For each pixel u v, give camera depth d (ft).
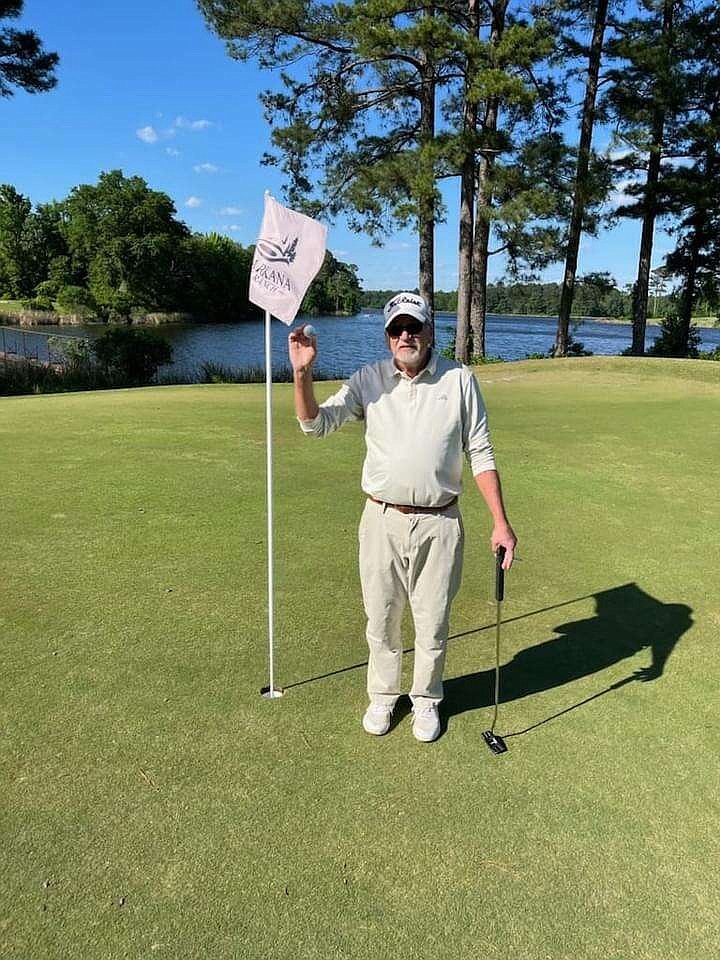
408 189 65.16
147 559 14.87
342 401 9.11
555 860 7.41
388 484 8.75
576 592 14.10
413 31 57.52
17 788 8.16
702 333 195.72
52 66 63.05
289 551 15.48
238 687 10.30
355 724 9.55
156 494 19.34
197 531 16.60
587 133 78.38
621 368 50.98
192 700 9.95
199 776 8.46
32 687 10.12
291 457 23.91
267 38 69.41
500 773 8.69
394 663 9.51
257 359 106.22
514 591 14.11
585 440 27.73
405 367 8.63
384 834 7.68
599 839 7.70
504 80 58.29
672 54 73.05
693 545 16.69
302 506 18.65
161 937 6.42
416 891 6.99
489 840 7.64
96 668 10.67
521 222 64.69
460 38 58.59
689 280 90.38
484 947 6.42
